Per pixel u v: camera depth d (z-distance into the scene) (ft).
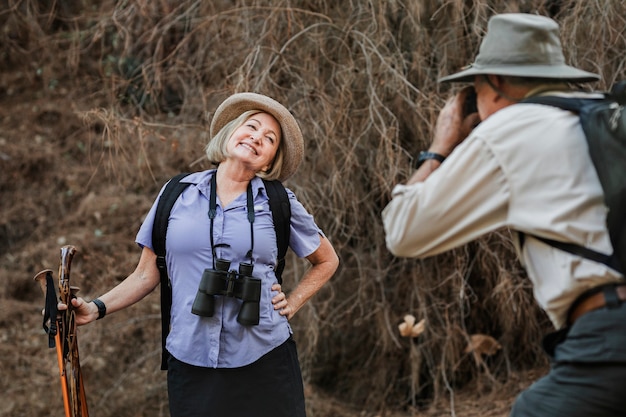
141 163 15.10
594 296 5.98
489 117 6.36
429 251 6.56
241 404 8.42
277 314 8.71
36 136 21.62
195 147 14.17
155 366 15.47
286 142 8.91
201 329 8.41
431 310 14.80
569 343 6.06
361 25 13.43
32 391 15.35
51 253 18.69
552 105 6.23
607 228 5.84
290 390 8.68
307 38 13.65
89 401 14.92
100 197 20.02
